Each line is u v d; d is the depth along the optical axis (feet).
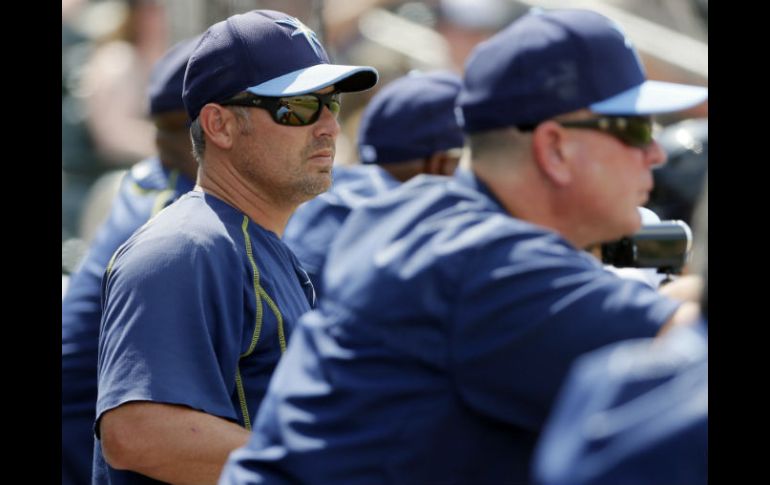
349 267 23.79
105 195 74.95
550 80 24.66
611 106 24.86
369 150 48.44
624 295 22.40
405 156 47.62
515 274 22.54
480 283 22.50
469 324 22.40
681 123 51.80
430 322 22.57
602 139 24.91
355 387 22.62
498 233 22.99
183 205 32.65
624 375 16.72
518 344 22.29
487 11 77.41
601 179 24.90
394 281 22.86
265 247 32.99
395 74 80.38
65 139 77.15
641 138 25.11
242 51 33.09
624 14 76.64
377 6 83.56
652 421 16.19
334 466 22.45
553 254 22.85
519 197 25.02
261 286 32.09
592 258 25.12
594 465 16.15
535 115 24.71
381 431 22.43
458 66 78.28
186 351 30.50
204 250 31.30
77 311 42.01
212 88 33.14
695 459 16.05
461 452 22.54
